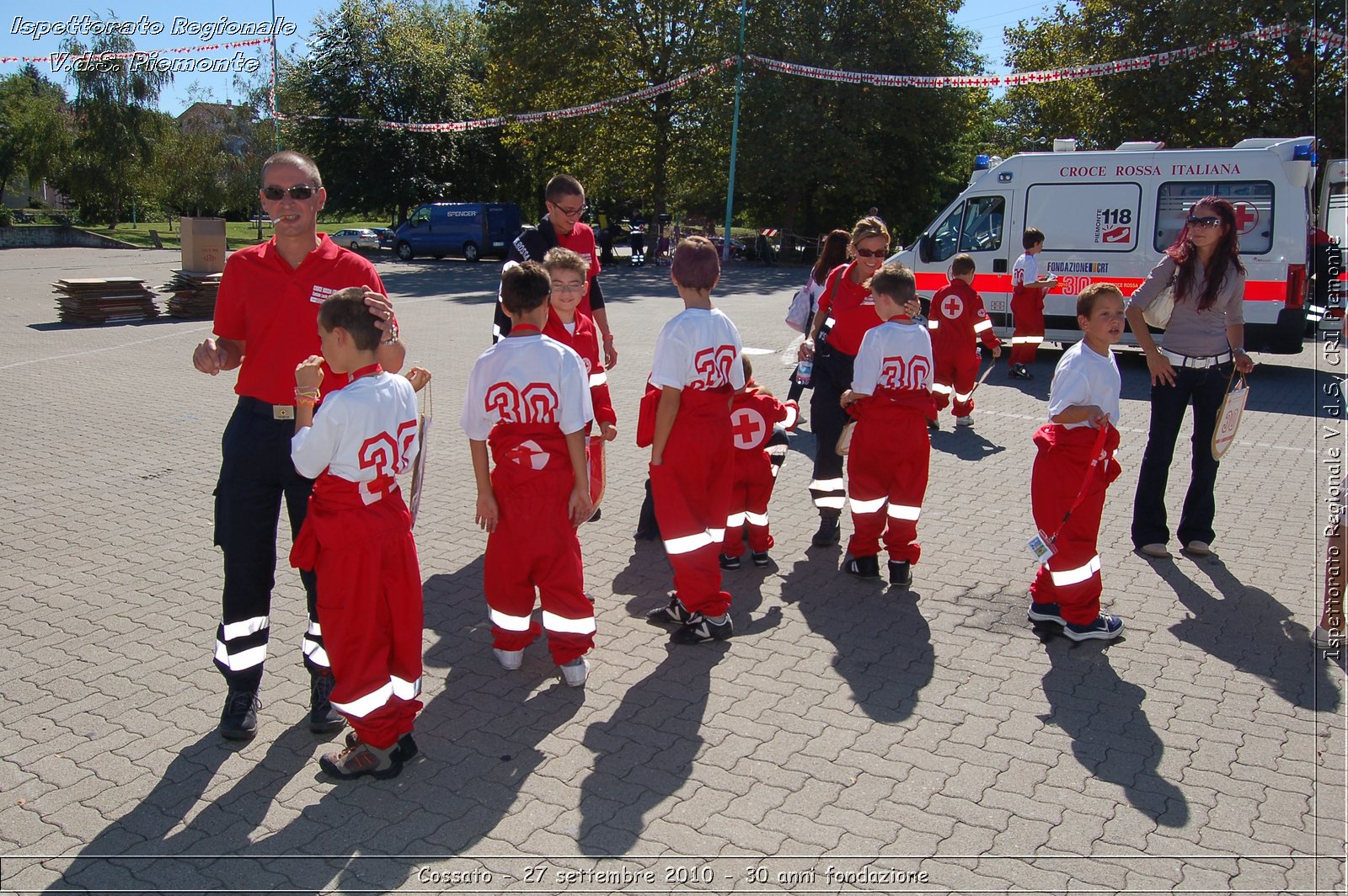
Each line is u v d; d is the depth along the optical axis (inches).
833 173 1419.8
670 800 136.6
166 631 188.1
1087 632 187.0
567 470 165.8
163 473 295.0
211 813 133.0
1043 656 182.5
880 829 130.6
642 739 152.5
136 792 137.3
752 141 1382.9
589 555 235.5
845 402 212.7
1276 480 299.0
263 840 127.6
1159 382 228.4
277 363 149.3
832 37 1389.0
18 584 209.3
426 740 152.1
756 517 226.2
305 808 134.4
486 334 607.2
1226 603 207.2
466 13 1968.5
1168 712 162.2
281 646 183.8
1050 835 129.8
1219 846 127.8
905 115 1437.0
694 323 177.5
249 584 150.4
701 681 171.8
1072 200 522.9
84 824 130.2
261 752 148.5
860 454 212.5
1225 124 1049.5
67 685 166.9
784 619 199.0
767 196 1572.3
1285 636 191.5
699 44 1390.3
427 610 201.2
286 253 151.0
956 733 155.0
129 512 258.5
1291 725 158.4
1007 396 437.1
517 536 164.9
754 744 151.0
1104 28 1130.0
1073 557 182.9
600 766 144.8
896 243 1692.9
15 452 317.7
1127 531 252.8
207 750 148.4
